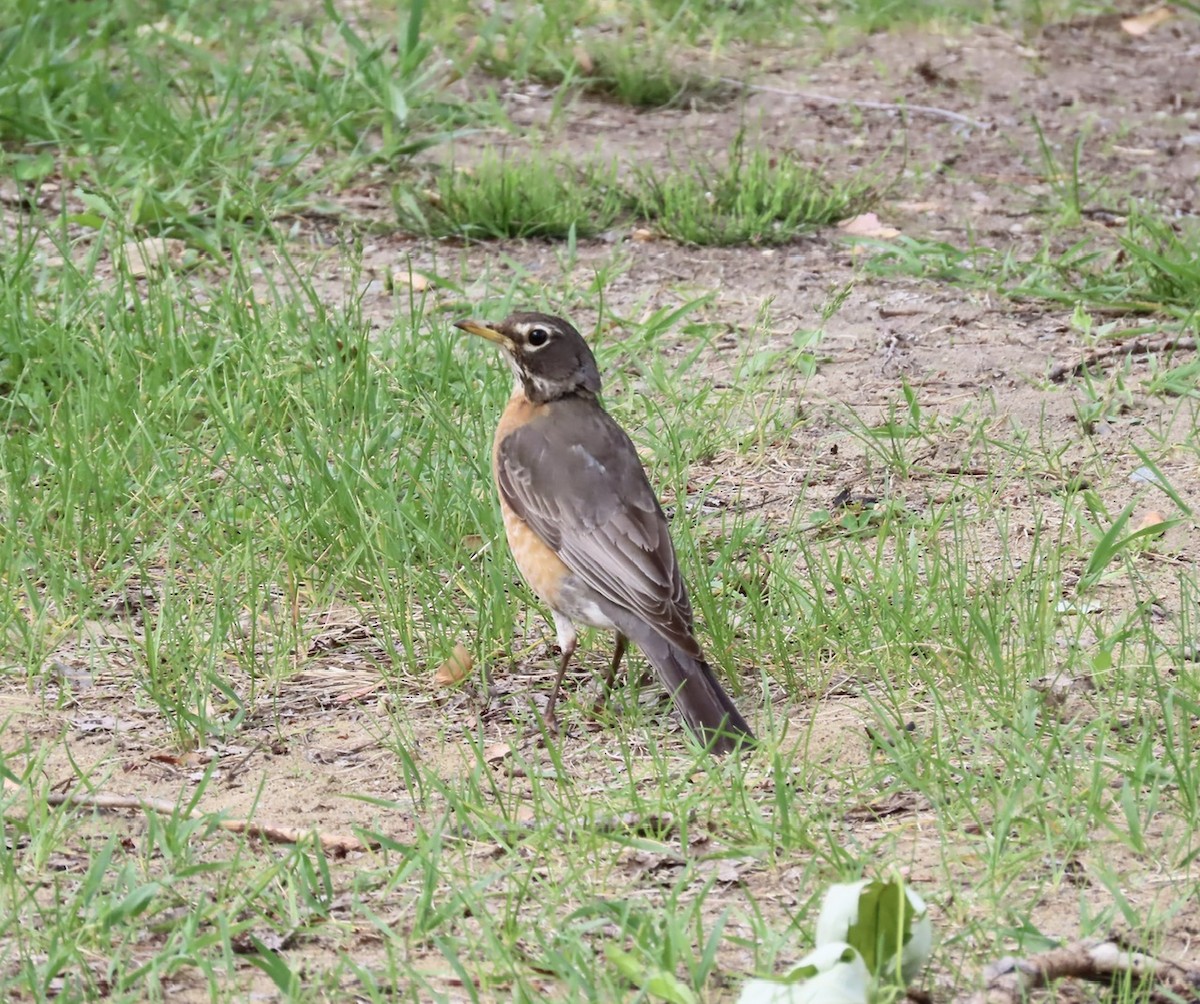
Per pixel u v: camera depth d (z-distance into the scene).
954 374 14.45
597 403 10.38
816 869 7.71
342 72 20.70
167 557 11.28
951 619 9.90
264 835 8.02
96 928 7.21
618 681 10.07
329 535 11.14
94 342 13.55
